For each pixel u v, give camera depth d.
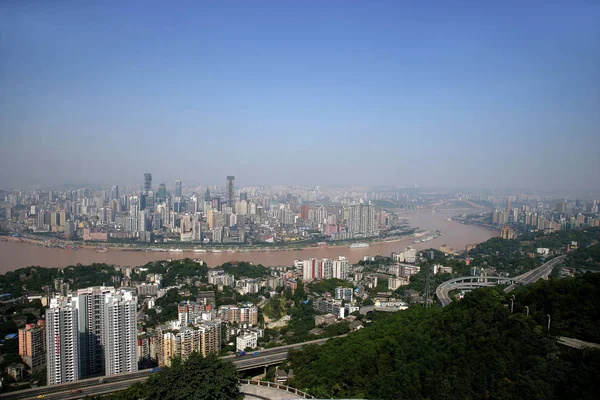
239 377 152.00
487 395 125.75
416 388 136.38
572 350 131.00
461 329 162.62
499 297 180.38
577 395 113.88
